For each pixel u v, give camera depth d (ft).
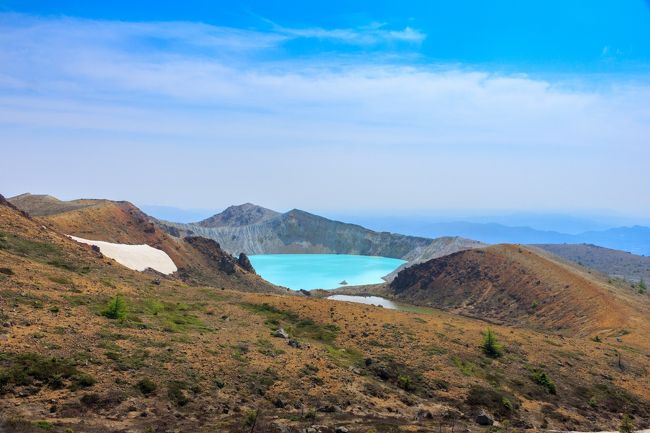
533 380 266.36
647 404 261.85
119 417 142.31
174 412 153.69
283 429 152.15
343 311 334.03
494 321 627.05
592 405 250.78
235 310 307.78
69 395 146.72
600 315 514.27
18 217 370.94
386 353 266.98
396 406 204.03
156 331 222.07
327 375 216.13
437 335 307.99
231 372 192.03
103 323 213.25
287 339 259.80
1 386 140.36
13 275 247.29
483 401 225.76
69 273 289.53
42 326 188.55
